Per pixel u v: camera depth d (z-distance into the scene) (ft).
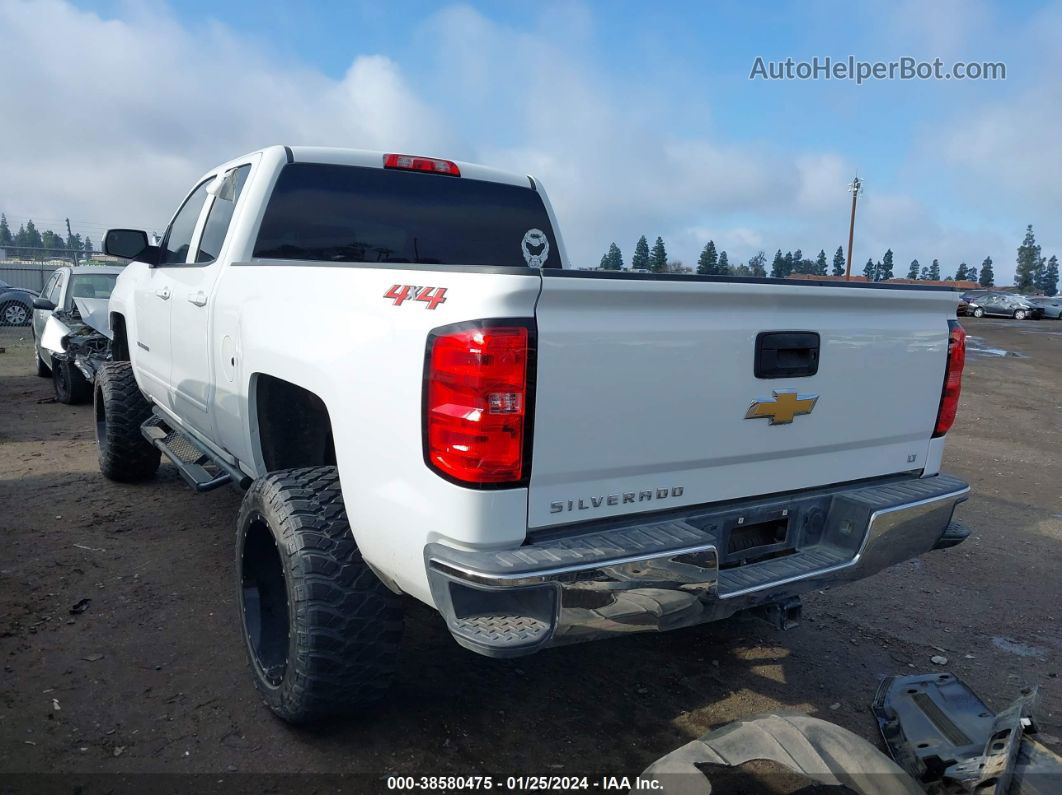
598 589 7.39
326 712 9.21
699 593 8.02
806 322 9.23
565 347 7.47
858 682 11.64
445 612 7.46
